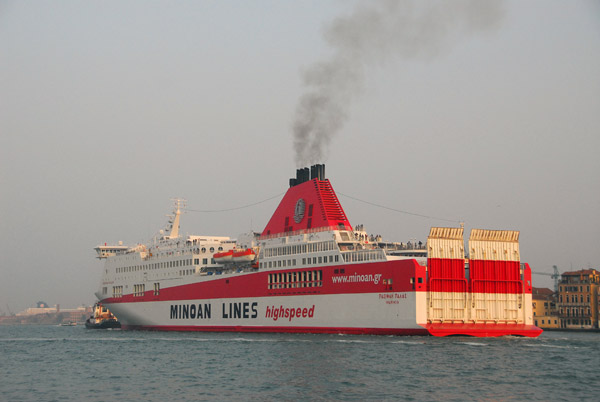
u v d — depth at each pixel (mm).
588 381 64500
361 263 101750
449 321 96375
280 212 122188
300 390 60188
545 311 193750
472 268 98938
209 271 131250
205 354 87188
